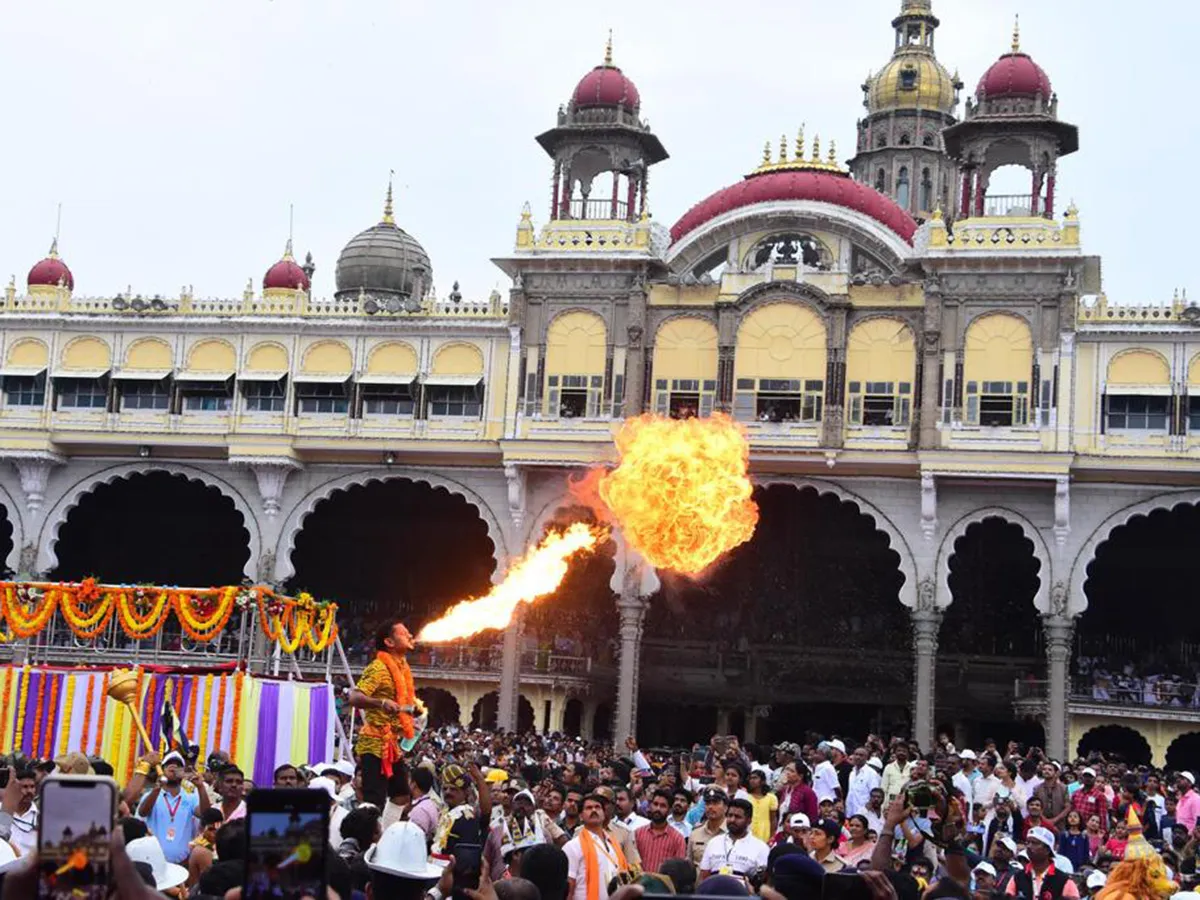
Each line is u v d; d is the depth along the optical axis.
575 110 47.28
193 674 28.58
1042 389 42.72
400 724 15.37
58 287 48.56
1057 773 24.44
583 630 48.69
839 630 48.88
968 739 49.12
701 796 20.61
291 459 45.69
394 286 56.84
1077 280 43.28
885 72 71.06
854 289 44.38
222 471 46.66
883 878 8.11
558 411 45.22
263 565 45.88
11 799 14.68
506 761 25.53
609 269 45.31
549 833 15.50
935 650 42.88
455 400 46.12
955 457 42.28
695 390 44.88
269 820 5.61
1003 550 48.66
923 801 11.10
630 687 43.41
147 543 53.69
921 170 69.75
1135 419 42.84
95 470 47.16
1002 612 48.66
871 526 48.97
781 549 49.38
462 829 14.32
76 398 47.88
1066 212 43.47
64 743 28.30
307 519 53.16
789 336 44.31
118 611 31.39
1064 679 42.28
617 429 44.25
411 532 52.91
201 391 47.25
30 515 46.91
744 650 48.94
